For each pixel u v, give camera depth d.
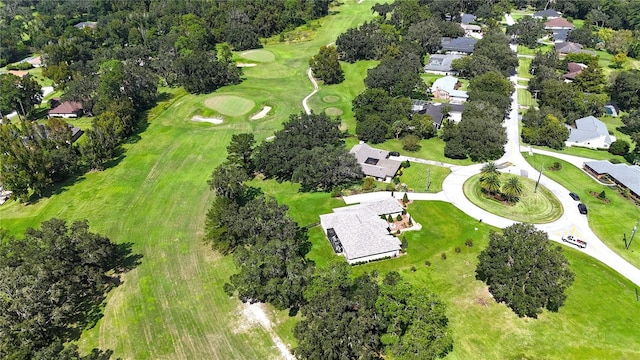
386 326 64.75
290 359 67.62
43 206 108.12
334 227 92.38
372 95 146.88
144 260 89.56
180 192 112.44
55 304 71.50
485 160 125.44
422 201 106.50
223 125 150.88
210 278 84.44
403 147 132.88
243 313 76.31
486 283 81.62
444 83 170.62
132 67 159.25
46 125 127.81
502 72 178.62
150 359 68.38
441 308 65.12
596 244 92.00
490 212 102.56
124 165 125.69
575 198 106.50
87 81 156.12
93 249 80.44
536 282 72.75
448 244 92.06
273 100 170.12
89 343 71.19
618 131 143.50
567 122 146.75
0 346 62.62
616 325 72.94
